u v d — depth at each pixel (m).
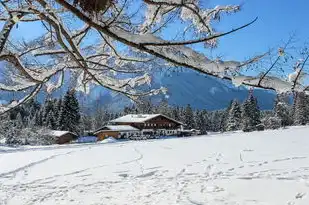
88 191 11.52
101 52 3.82
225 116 83.81
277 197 9.31
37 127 37.06
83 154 19.42
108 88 3.86
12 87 3.48
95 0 2.49
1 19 3.03
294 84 2.40
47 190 11.98
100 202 9.89
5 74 3.47
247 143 21.36
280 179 11.15
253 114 51.91
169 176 13.46
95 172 14.88
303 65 2.38
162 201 9.67
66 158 18.31
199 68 2.52
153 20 3.13
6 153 21.25
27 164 17.08
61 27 2.84
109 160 17.47
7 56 2.88
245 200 9.33
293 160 14.93
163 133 46.12
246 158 16.23
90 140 44.78
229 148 19.69
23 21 3.11
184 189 11.01
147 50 2.52
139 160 17.20
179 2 2.64
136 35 2.50
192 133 50.00
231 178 11.99
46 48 3.54
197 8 2.94
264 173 12.44
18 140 34.41
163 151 19.53
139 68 3.78
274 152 17.47
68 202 10.11
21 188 12.44
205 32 2.97
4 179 14.17
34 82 3.31
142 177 13.60
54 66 3.68
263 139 22.98
